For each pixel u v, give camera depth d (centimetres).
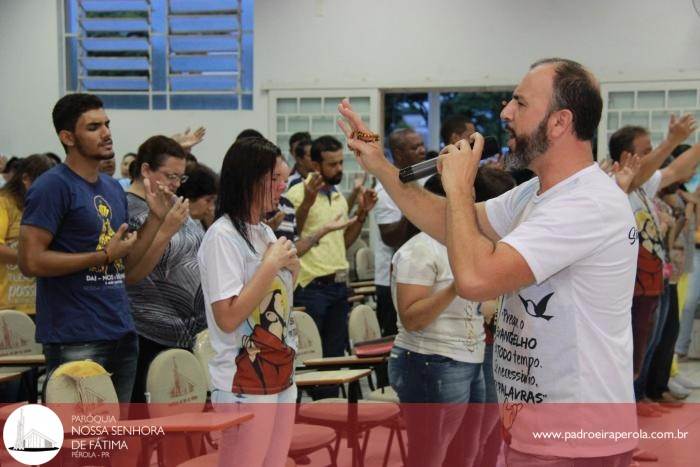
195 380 296
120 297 302
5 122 788
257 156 244
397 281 286
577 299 179
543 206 182
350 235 521
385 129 880
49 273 280
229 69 777
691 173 500
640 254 462
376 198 505
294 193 519
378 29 755
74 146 293
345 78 762
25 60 784
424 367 286
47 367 293
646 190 464
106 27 775
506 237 178
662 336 543
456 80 746
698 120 711
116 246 286
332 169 508
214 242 240
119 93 788
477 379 312
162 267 347
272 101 770
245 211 246
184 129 786
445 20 745
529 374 184
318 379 342
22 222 285
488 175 291
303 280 491
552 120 183
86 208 293
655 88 716
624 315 185
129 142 790
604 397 180
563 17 729
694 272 649
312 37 764
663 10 713
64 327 288
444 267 280
